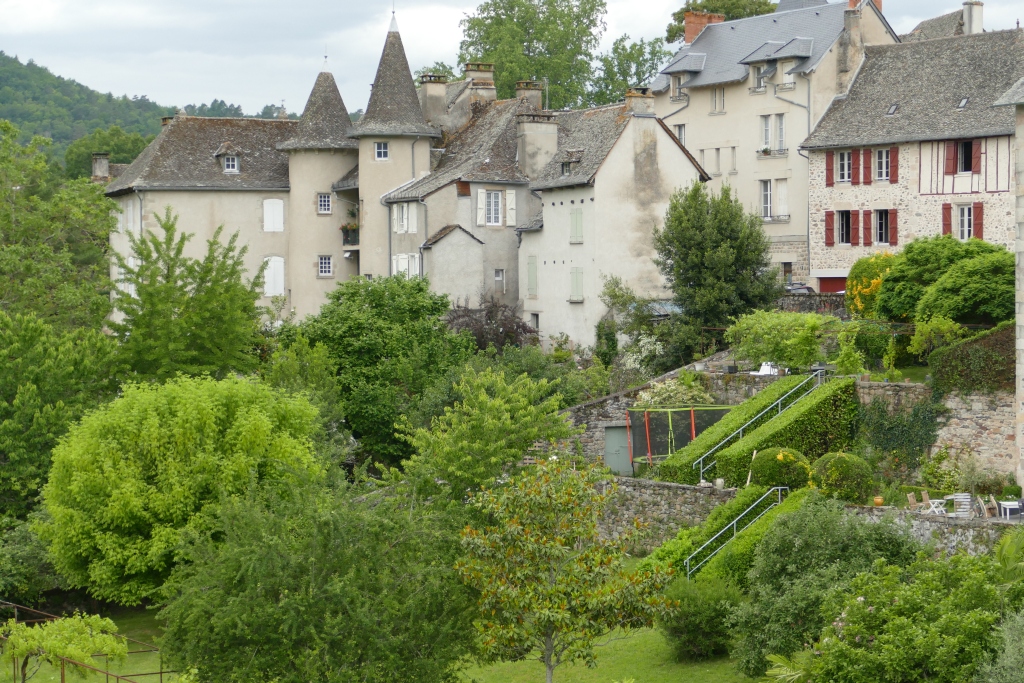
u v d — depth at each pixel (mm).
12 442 35656
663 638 27531
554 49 86125
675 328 47281
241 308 45438
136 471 31141
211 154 64125
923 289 40219
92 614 34531
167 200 62219
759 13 79750
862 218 55781
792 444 34500
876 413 35094
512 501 23859
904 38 69375
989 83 52750
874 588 21594
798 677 21469
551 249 55812
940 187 52781
